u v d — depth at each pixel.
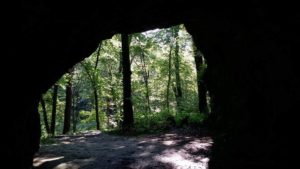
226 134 11.59
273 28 7.75
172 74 32.06
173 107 33.47
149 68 33.59
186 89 33.81
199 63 21.45
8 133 6.72
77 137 18.19
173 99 35.00
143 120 20.98
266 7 7.53
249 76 9.73
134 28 9.40
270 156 8.07
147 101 31.84
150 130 18.80
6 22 5.86
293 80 7.60
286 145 7.71
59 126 41.03
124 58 20.69
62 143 15.16
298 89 7.47
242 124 10.18
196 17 9.59
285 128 7.93
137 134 18.02
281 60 7.89
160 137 16.08
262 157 8.36
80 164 10.12
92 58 29.64
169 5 8.36
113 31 9.23
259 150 8.65
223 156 10.17
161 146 13.27
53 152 12.10
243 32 9.25
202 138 14.55
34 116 8.48
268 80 8.66
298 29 7.10
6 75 6.45
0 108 6.43
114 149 12.94
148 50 30.62
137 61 34.44
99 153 11.98
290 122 7.77
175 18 9.34
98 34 8.79
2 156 6.45
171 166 10.16
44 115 26.88
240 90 10.51
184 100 27.64
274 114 8.44
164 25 9.75
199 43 13.71
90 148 13.26
